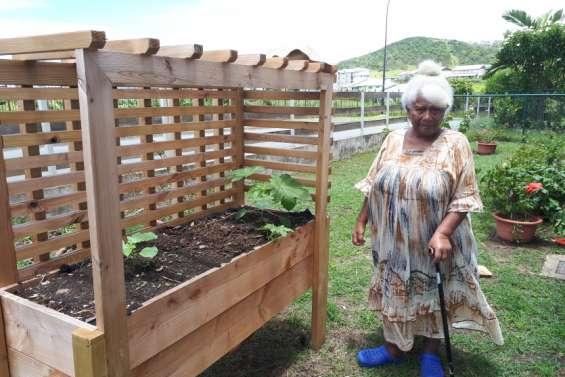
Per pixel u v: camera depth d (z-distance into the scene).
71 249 2.33
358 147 10.96
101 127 1.21
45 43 1.20
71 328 1.34
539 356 2.62
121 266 1.33
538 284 3.56
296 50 5.19
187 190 2.57
